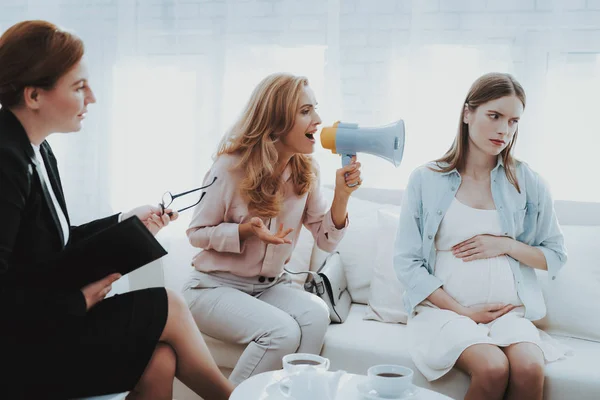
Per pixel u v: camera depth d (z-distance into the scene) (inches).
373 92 122.7
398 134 83.9
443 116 119.3
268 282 91.7
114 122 134.1
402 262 92.1
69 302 60.6
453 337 80.6
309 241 105.2
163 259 100.7
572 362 81.0
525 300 88.7
